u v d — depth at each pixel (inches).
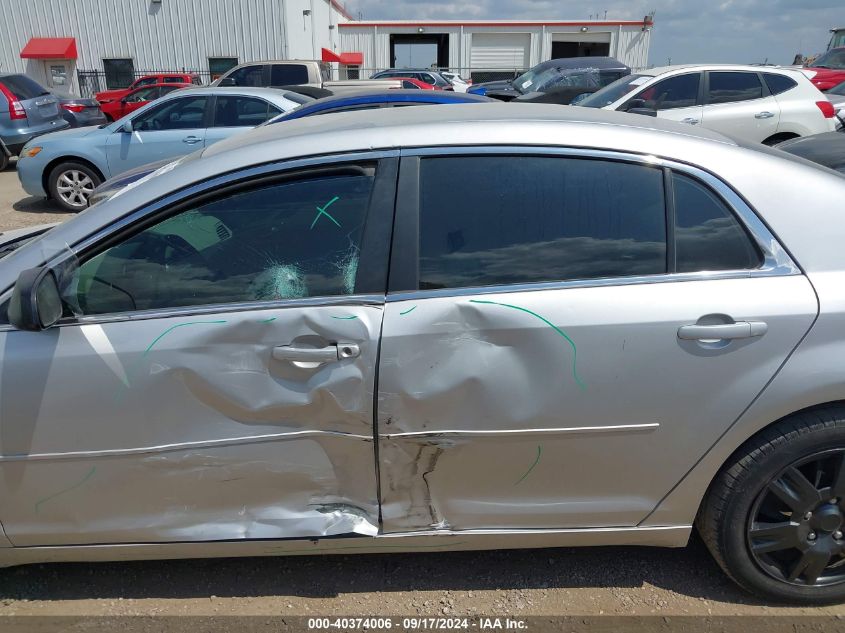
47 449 82.4
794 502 85.2
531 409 81.0
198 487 84.8
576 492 85.7
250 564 100.5
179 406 81.8
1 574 99.0
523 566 99.7
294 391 81.2
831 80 534.6
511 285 81.5
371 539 86.2
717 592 94.3
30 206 368.2
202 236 84.0
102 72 1011.9
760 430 83.3
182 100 338.3
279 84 555.8
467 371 80.3
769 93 340.8
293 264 83.0
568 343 79.9
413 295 81.2
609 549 103.0
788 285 81.3
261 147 85.7
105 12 990.4
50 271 78.6
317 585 96.4
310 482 85.1
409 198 82.7
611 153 83.8
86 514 85.8
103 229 82.8
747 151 87.2
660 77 343.9
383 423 81.6
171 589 96.0
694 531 106.7
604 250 82.7
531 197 83.5
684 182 83.8
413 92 299.9
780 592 90.0
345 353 79.9
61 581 97.7
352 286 81.8
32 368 80.3
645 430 82.2
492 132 84.8
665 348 80.0
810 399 81.1
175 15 995.9
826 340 80.4
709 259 82.7
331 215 83.4
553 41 1103.0
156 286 83.2
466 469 84.0
